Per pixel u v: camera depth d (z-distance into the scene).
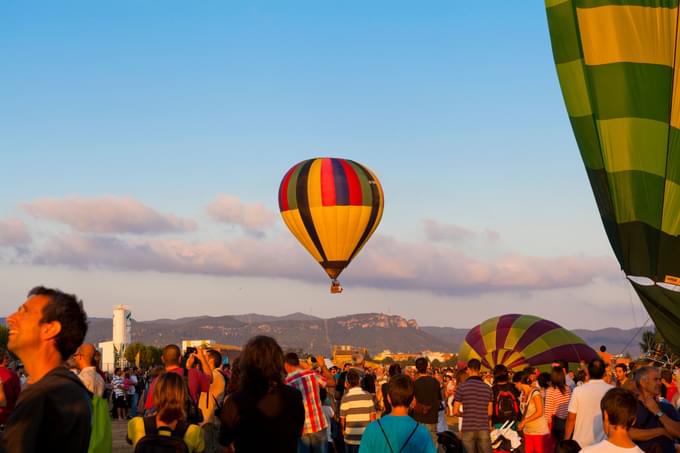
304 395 10.60
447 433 11.30
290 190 33.78
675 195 14.95
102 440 5.66
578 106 15.72
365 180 33.78
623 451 6.05
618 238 15.44
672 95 14.94
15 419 3.27
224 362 14.95
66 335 3.54
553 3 15.77
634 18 15.03
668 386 11.96
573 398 9.15
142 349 139.25
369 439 6.23
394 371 15.51
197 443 6.25
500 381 13.73
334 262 34.00
